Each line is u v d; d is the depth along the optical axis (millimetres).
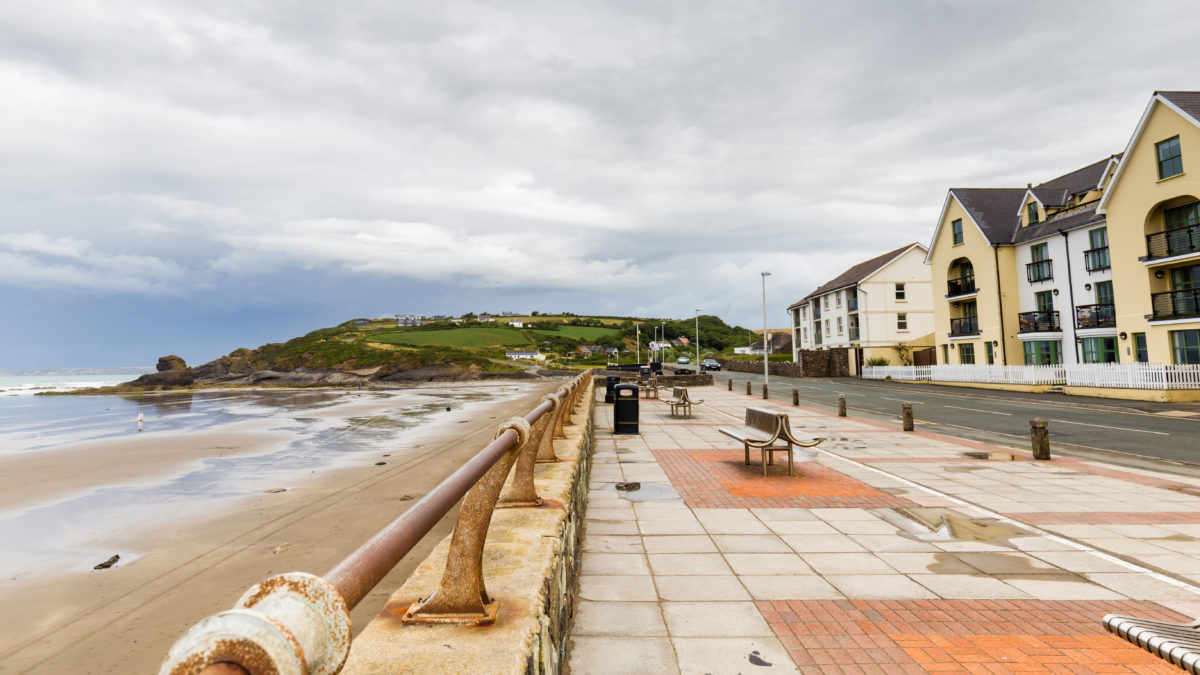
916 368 35656
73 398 49469
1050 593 4086
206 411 32844
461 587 1818
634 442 11875
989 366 29094
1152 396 20469
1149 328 22578
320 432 20688
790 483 7734
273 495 10422
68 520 9070
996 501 6695
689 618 3732
